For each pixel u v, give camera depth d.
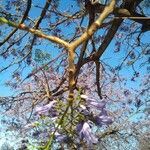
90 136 2.08
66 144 2.05
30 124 2.12
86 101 2.12
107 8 3.27
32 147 2.03
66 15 8.04
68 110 2.07
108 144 14.36
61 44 2.37
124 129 15.17
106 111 2.17
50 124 2.07
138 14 7.32
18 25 2.37
